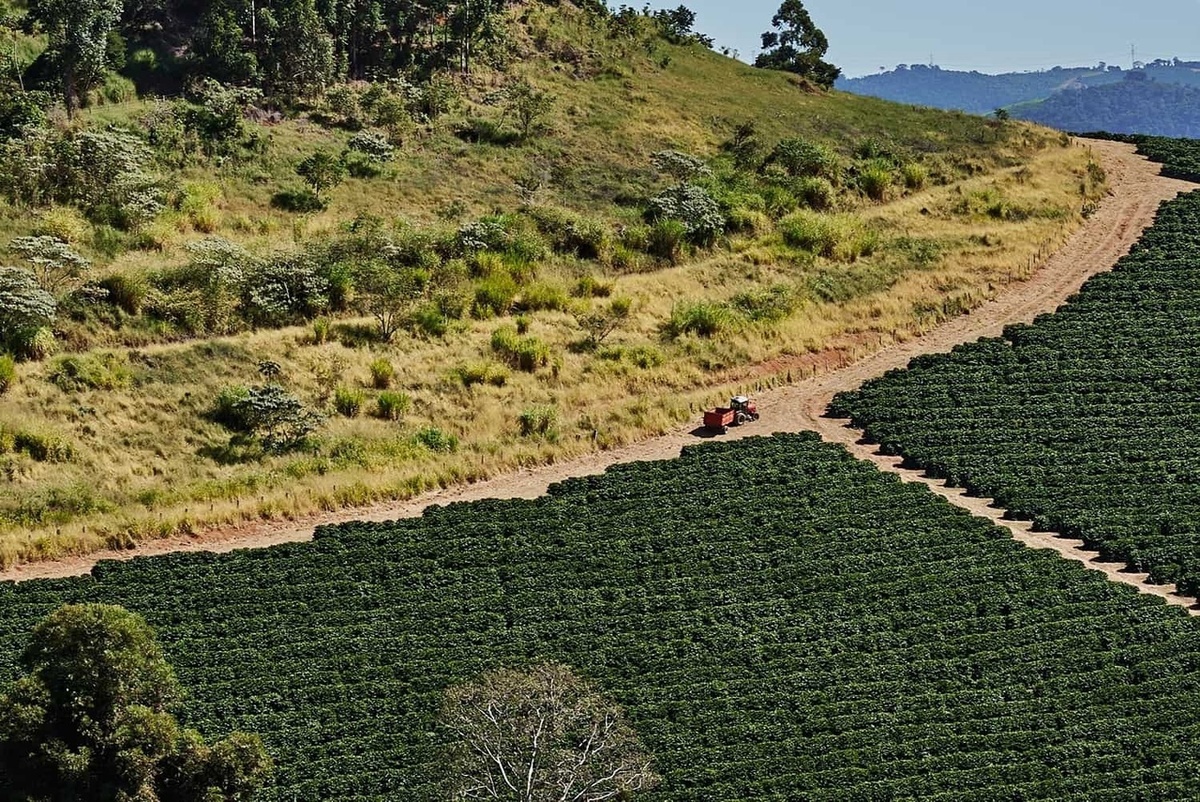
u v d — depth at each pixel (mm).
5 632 54031
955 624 55969
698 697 51438
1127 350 83250
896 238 100125
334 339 81000
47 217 82750
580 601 58250
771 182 107625
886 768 47281
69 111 93938
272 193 94312
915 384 80250
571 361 82375
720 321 86688
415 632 55844
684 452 72688
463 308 85438
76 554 62719
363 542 62531
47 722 38469
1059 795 45906
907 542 62625
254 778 40875
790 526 64000
